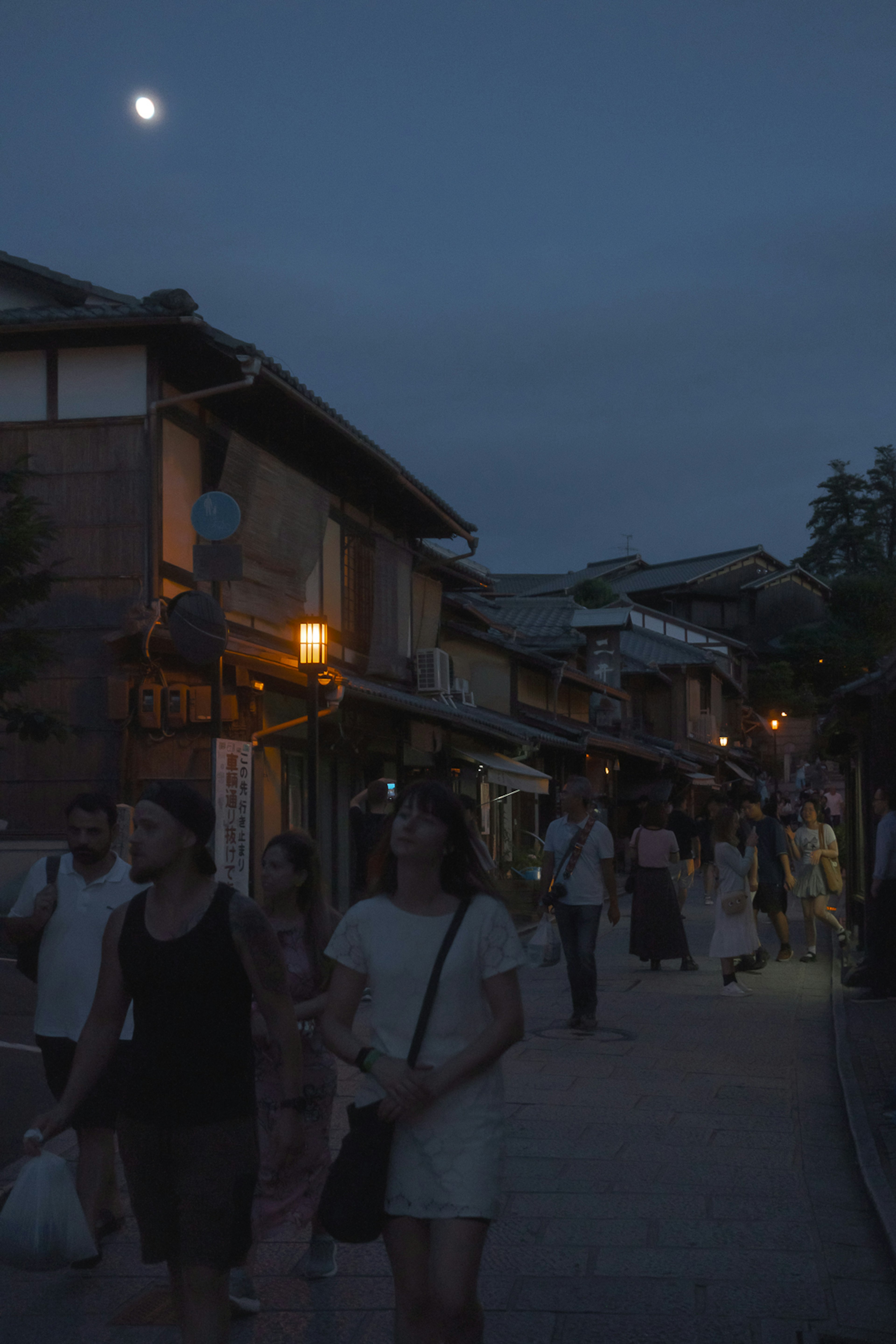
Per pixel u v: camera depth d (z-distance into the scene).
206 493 13.54
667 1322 4.23
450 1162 3.18
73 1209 3.72
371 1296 4.51
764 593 63.56
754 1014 10.66
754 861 11.89
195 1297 3.38
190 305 12.94
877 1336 4.14
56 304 15.47
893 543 73.25
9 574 10.21
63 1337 4.13
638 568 69.19
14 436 13.45
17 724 10.62
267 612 15.51
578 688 34.69
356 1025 9.60
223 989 3.47
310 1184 4.65
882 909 11.16
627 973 13.54
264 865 4.81
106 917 4.82
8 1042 9.16
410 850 3.31
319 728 14.53
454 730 21.36
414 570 22.16
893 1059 8.56
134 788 13.01
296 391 14.24
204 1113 3.43
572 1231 5.15
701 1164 6.14
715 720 49.09
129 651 13.01
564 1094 7.61
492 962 3.28
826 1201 5.57
